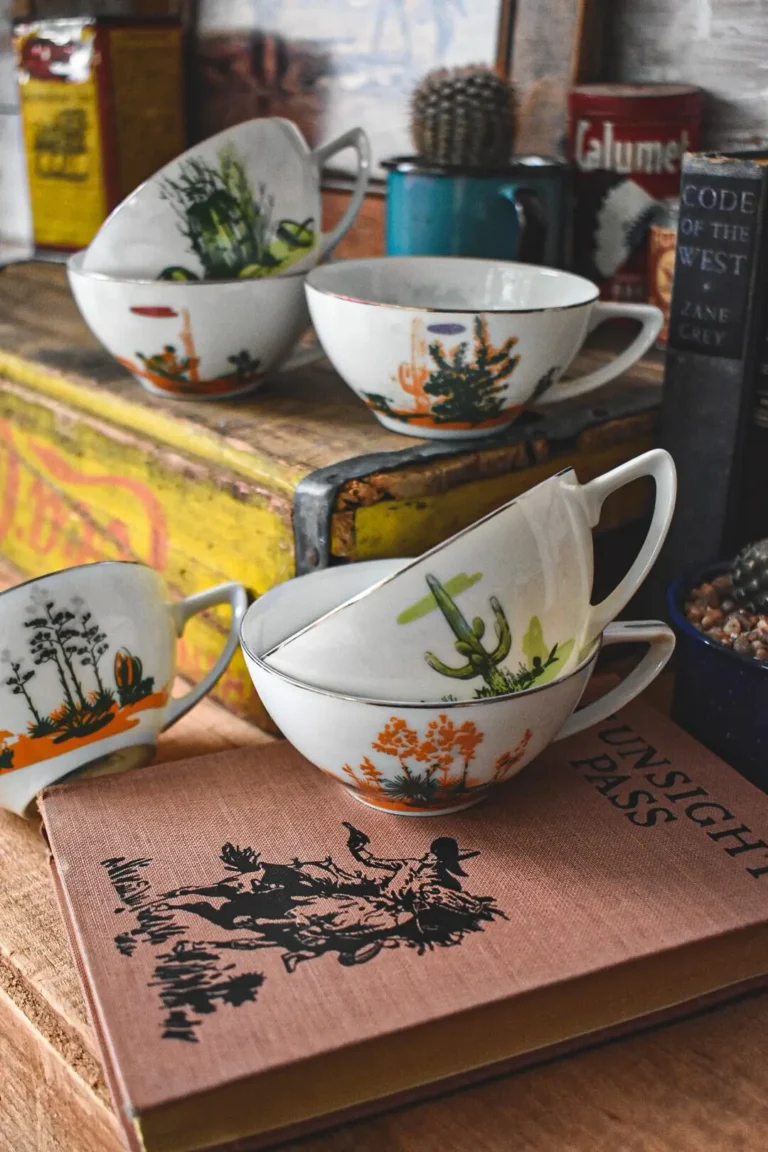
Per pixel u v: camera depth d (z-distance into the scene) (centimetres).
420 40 85
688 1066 43
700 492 65
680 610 59
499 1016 41
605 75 81
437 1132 40
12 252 124
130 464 68
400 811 51
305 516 56
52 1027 44
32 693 52
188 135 106
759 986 46
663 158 74
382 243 91
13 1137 44
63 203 102
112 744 55
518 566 45
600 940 43
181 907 45
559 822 51
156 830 50
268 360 67
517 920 44
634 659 71
